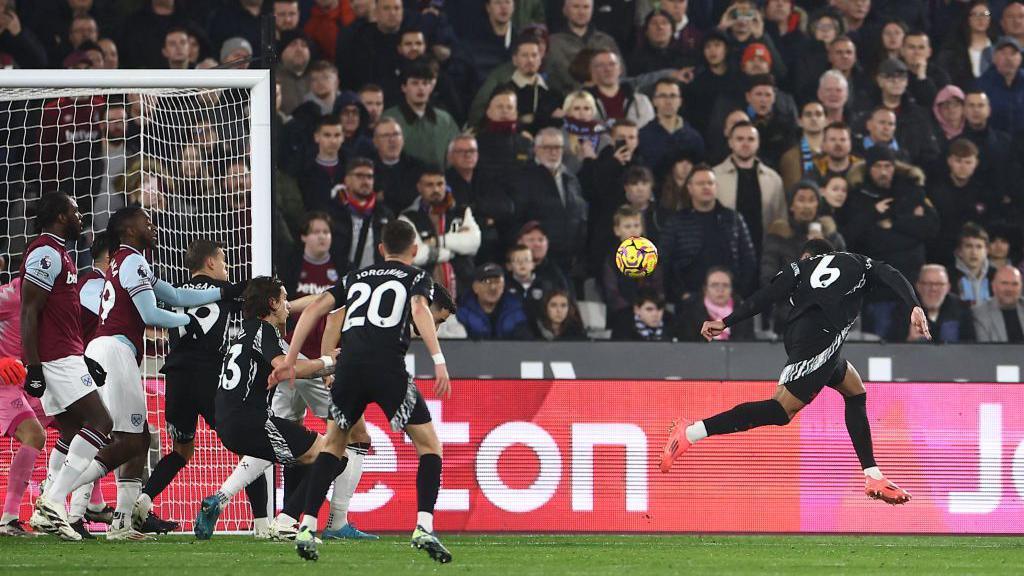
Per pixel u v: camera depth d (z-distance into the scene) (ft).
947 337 128.47
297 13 134.51
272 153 89.10
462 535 88.02
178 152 121.39
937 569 62.28
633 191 129.39
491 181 129.70
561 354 104.68
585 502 89.92
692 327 124.67
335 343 74.02
